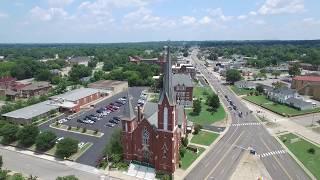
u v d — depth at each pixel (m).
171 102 74.06
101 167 84.00
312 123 126.44
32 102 149.50
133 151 84.00
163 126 76.19
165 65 73.31
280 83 191.12
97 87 186.25
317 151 96.12
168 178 75.62
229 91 197.62
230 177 78.94
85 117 131.25
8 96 178.25
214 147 99.06
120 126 119.81
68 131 113.88
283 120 131.50
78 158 90.19
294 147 99.88
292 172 82.25
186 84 158.62
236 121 129.62
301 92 183.75
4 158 91.38
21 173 78.62
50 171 82.44
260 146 100.69
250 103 164.88
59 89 180.25
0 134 104.12
